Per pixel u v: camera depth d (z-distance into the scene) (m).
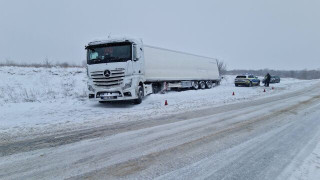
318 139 5.72
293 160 4.35
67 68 26.55
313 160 4.36
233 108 10.77
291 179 3.60
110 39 11.14
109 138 5.84
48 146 5.27
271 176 3.71
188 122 7.68
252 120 7.99
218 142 5.45
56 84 19.75
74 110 10.54
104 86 11.09
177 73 19.20
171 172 3.84
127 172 3.84
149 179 3.59
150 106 11.48
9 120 8.48
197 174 3.77
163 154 4.67
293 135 6.07
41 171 3.92
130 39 11.16
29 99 13.77
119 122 7.79
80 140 5.70
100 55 11.17
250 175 3.74
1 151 4.96
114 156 4.58
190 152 4.78
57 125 7.50
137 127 7.02
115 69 10.91
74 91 17.61
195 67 22.44
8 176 3.75
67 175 3.75
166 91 19.17
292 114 9.15
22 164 4.23
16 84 18.50
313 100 13.91
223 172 3.85
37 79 20.50
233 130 6.59
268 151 4.84
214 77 26.72
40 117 8.98
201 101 13.40
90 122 7.88
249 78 28.33
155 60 16.14
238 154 4.67
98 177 3.67
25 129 7.03
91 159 4.43
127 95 11.00
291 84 34.00
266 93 18.98
